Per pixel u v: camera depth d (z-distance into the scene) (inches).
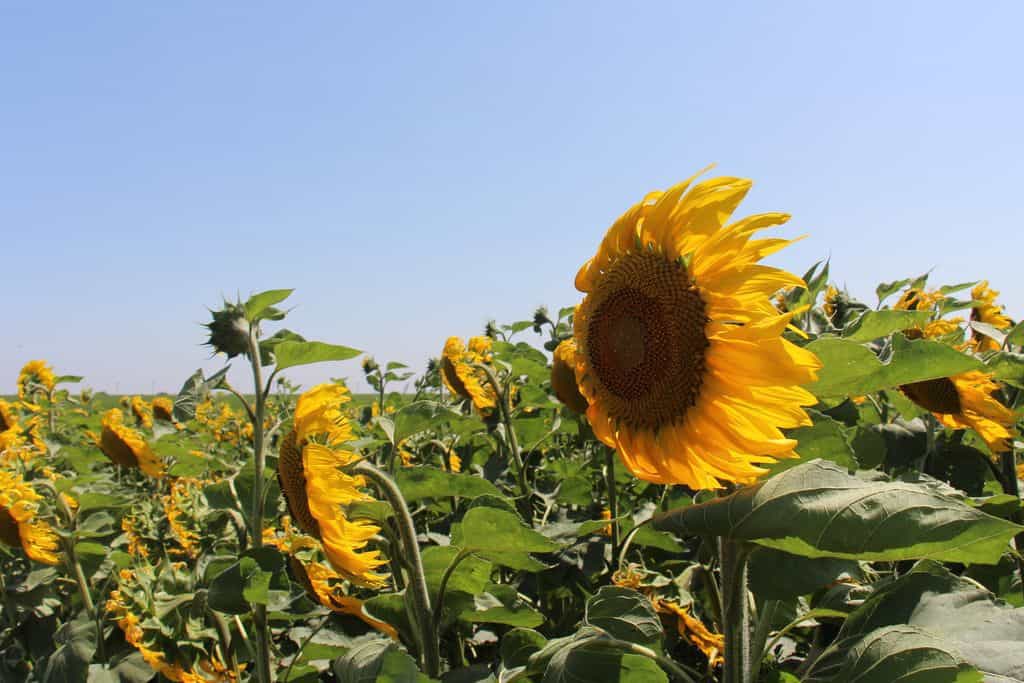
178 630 58.7
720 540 37.0
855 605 43.1
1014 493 59.0
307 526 49.1
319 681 57.7
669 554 67.2
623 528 66.1
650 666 38.2
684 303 36.0
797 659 52.8
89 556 76.8
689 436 36.3
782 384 32.9
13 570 86.4
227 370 53.7
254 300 54.2
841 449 39.1
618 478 85.4
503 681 41.7
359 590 63.2
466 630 56.4
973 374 55.1
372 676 40.3
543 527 66.4
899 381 34.2
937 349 33.3
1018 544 53.5
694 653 53.6
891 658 33.1
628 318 38.0
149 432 117.0
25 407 125.3
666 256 37.0
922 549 30.6
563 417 87.9
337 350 53.9
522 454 93.8
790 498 32.8
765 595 36.4
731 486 38.9
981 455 63.3
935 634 35.1
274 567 52.1
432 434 101.0
